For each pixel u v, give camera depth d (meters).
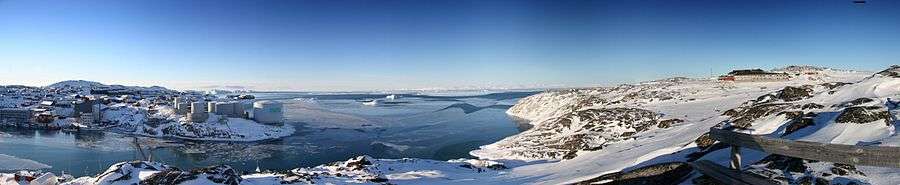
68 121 158.50
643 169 19.47
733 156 14.03
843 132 20.28
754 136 13.03
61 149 102.69
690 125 47.78
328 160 83.69
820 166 14.12
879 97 26.05
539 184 27.08
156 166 27.94
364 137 114.12
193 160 87.75
